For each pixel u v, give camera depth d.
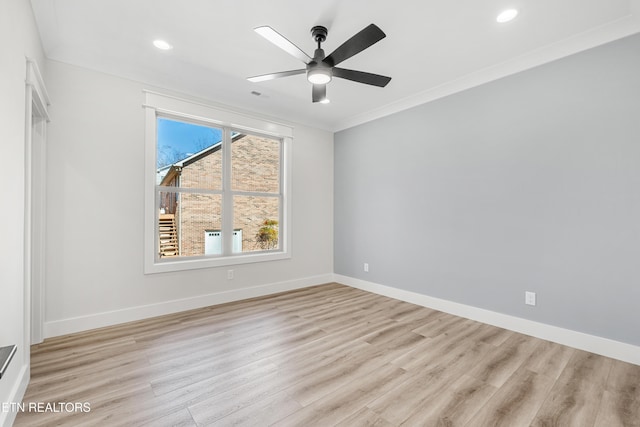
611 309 2.21
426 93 3.38
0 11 1.37
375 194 4.08
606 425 1.51
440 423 1.52
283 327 2.80
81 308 2.66
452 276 3.21
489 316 2.89
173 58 2.69
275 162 4.23
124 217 2.88
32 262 2.38
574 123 2.38
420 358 2.20
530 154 2.62
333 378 1.93
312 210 4.50
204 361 2.14
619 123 2.18
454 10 2.02
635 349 2.10
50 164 2.51
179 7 2.02
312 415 1.57
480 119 2.96
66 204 2.58
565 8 1.99
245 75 3.00
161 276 3.12
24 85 1.75
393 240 3.84
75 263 2.63
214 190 3.62
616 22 2.12
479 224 2.98
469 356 2.23
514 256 2.73
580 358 2.20
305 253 4.41
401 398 1.72
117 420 1.52
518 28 2.22
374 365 2.10
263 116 3.96
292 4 1.98
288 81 3.13
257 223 4.03
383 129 3.97
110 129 2.81
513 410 1.62
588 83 2.31
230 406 1.64
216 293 3.51
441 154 3.30
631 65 2.13
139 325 2.81
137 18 2.13
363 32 1.73
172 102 3.18
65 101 2.58
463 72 2.92
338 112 4.08
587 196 2.32
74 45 2.48
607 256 2.23
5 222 1.44
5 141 1.45
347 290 4.22
